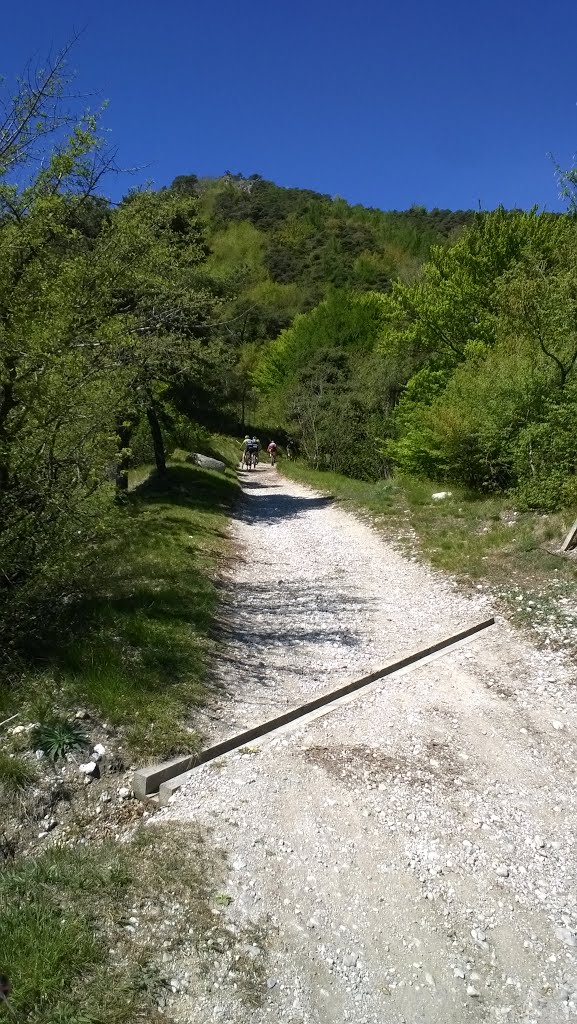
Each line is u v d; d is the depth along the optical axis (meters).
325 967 3.23
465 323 21.69
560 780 4.94
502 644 7.35
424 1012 3.05
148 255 7.09
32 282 5.45
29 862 3.61
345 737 5.30
